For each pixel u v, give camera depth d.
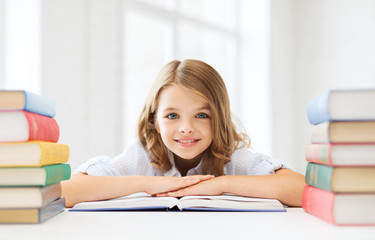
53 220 0.58
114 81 2.58
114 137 2.56
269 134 3.85
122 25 2.65
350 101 0.52
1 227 0.53
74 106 2.34
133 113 3.03
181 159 1.30
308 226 0.53
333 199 0.52
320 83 3.83
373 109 0.52
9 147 0.55
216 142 1.14
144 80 3.16
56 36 2.26
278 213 0.66
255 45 3.98
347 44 3.52
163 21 3.37
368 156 0.52
